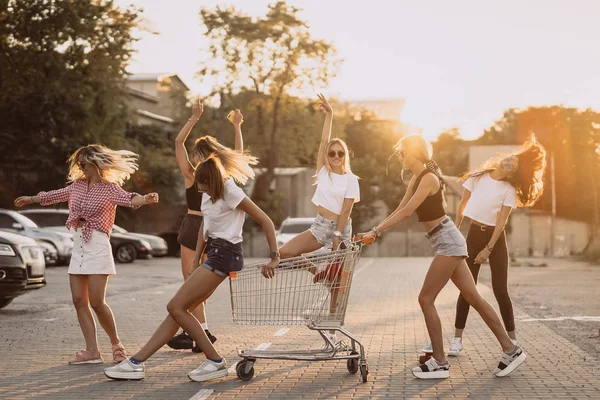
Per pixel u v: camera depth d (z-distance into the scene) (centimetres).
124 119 4781
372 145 8588
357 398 732
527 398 731
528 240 6031
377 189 6334
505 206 940
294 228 3588
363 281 2419
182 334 1004
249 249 5478
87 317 926
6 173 4438
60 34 4522
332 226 898
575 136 6894
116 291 2012
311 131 5731
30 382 809
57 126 4453
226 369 816
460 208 988
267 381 815
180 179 5116
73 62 4622
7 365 909
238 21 5509
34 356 973
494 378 830
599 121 7038
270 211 5700
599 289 2119
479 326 1279
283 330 1222
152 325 1291
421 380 820
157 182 4991
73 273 917
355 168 6262
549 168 6425
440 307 1609
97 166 917
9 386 788
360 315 1450
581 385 792
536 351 1018
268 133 5744
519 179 936
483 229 951
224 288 2083
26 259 1416
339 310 812
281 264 805
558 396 740
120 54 4631
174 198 5031
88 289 919
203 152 822
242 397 737
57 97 4409
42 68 4566
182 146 991
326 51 5519
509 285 2275
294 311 808
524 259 4528
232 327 1266
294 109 5694
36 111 4372
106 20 4641
